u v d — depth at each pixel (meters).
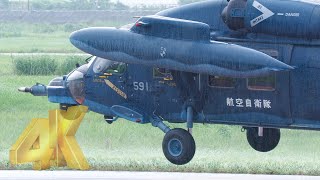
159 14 76.88
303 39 72.00
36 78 158.88
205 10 75.62
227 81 74.62
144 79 77.81
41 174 73.19
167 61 73.81
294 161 80.56
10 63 194.75
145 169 75.56
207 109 75.75
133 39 74.94
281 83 72.62
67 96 81.50
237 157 83.94
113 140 93.69
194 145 75.75
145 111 78.31
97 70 80.00
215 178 71.31
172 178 71.38
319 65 71.44
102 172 74.25
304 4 72.19
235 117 75.12
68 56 197.38
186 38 73.62
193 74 75.69
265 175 73.06
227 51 72.06
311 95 71.88
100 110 80.38
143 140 94.06
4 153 85.25
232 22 73.62
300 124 73.25
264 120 74.19
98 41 75.94
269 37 73.06
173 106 76.94
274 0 73.06
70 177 71.81
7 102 121.06
